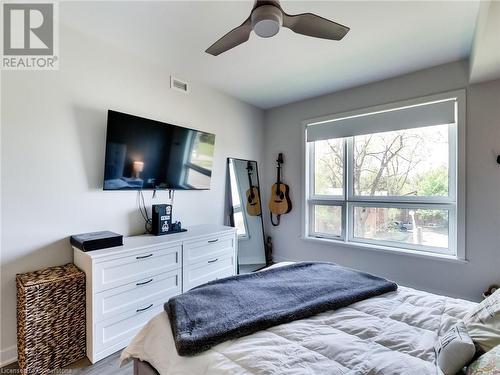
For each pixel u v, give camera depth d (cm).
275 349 99
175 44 229
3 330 174
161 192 271
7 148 176
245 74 287
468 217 247
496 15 140
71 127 206
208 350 101
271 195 393
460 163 249
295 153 372
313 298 140
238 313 123
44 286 166
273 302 135
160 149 255
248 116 378
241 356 95
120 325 192
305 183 361
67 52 203
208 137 307
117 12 186
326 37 151
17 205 180
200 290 149
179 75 285
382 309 132
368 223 316
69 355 175
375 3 174
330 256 339
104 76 225
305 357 94
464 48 229
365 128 310
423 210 279
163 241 223
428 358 95
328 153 349
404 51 236
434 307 133
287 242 381
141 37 219
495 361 76
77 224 210
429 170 275
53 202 197
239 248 351
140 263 204
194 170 293
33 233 187
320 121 346
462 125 247
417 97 274
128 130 227
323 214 353
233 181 352
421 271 274
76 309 179
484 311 103
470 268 247
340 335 109
